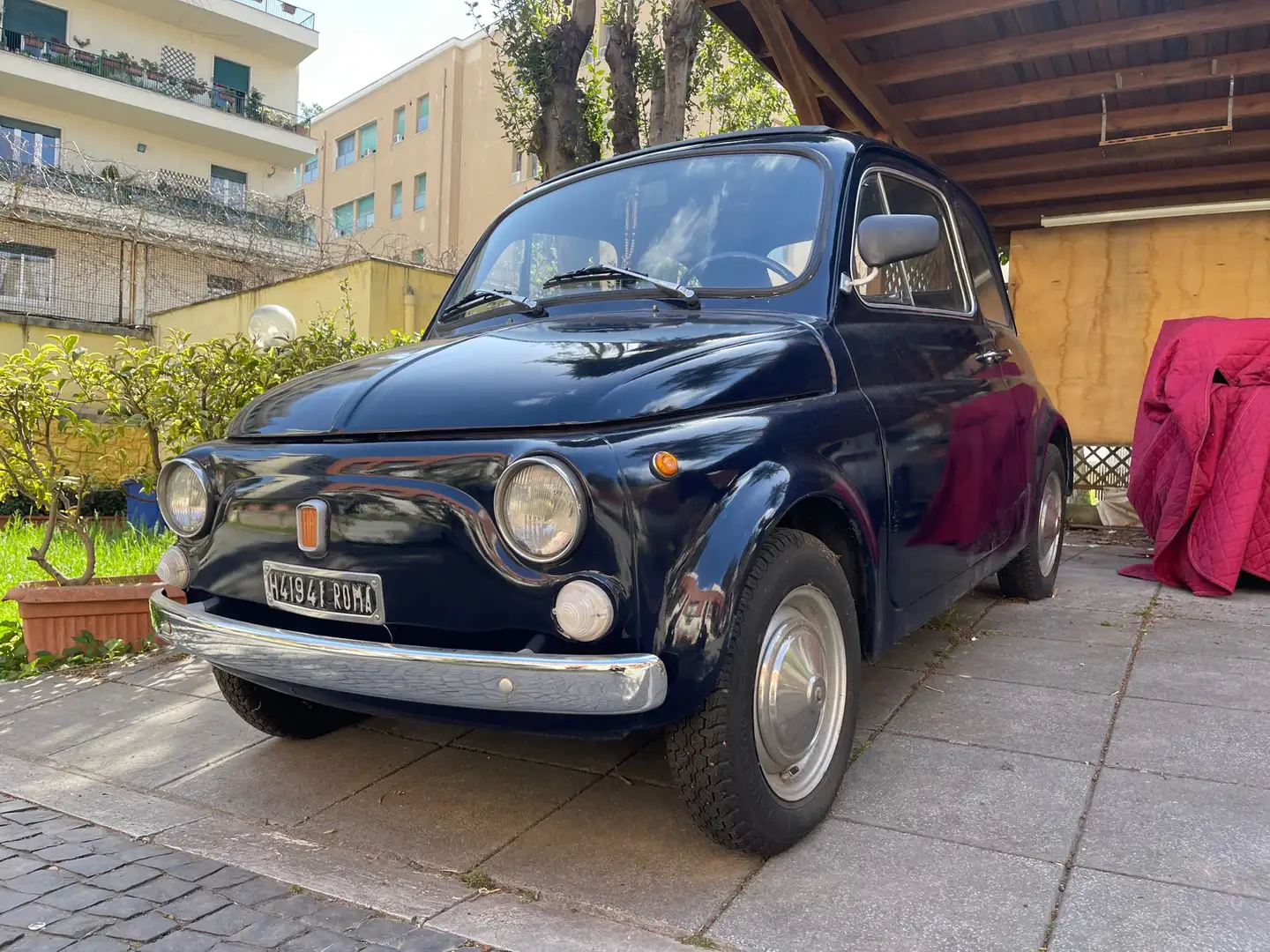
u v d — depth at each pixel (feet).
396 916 7.24
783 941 6.68
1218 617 15.11
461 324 11.10
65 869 8.13
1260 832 8.00
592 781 9.61
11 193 64.18
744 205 10.35
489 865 8.01
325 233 95.50
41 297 65.92
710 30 37.83
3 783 10.27
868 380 9.34
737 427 7.43
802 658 8.07
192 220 69.92
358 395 8.07
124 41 95.91
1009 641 13.98
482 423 7.15
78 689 13.52
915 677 12.37
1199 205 26.55
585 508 6.57
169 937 6.95
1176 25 19.01
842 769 8.57
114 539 27.48
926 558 10.15
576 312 10.17
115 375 16.63
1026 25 20.13
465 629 7.07
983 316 13.46
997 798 8.80
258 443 8.52
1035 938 6.59
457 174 110.42
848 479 8.38
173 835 8.85
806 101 20.63
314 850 8.45
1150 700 11.24
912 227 9.22
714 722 7.17
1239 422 16.71
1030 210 30.68
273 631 7.73
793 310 9.29
